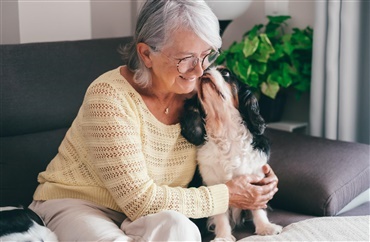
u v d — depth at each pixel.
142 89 1.72
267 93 2.66
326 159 2.09
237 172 1.77
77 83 2.17
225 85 1.73
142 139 1.69
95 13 2.84
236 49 2.70
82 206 1.71
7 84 2.00
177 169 1.79
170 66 1.61
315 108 2.62
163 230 1.53
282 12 2.88
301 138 2.28
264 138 1.82
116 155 1.61
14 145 2.01
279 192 2.02
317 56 2.57
